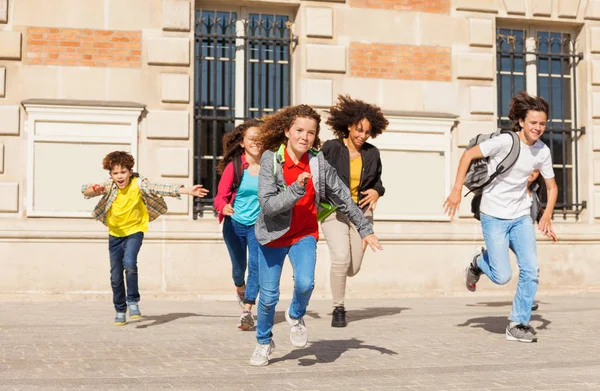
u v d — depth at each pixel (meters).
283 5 13.06
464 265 13.15
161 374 5.94
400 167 13.09
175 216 12.30
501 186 7.89
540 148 7.90
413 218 13.03
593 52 14.05
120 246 8.95
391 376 5.91
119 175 8.72
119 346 7.35
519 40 14.09
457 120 13.35
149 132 12.32
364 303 11.84
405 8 13.30
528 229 7.88
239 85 12.98
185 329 8.59
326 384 5.59
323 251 12.65
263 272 6.07
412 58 13.29
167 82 12.41
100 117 12.16
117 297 8.93
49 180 12.03
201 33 12.83
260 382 5.64
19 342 7.57
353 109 8.84
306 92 12.89
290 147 5.87
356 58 13.09
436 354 6.95
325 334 8.23
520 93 7.86
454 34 13.47
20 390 5.34
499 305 11.53
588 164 13.91
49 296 11.80
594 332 8.43
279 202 5.60
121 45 12.32
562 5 13.93
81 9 12.23
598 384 5.62
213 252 12.30
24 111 12.07
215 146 12.79
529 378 5.85
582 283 13.63
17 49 12.05
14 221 11.86
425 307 11.21
